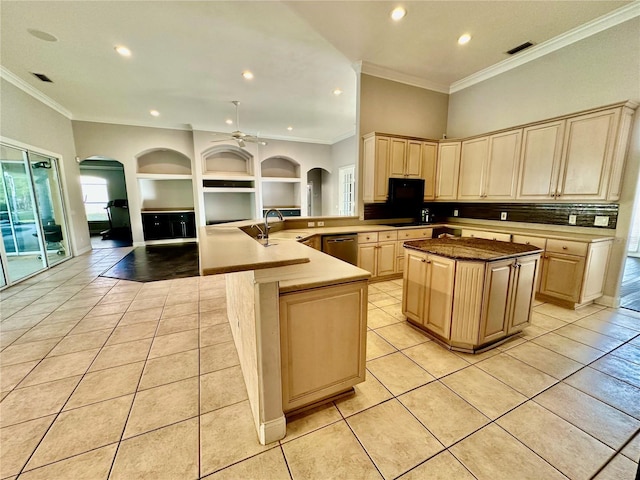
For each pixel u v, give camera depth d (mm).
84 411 1687
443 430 1537
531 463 1340
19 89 4391
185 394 1837
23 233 4434
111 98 5227
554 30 3184
